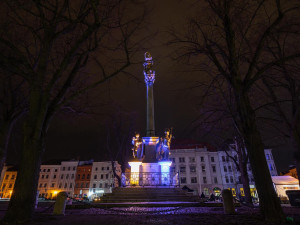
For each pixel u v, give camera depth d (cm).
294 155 899
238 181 5366
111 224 543
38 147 636
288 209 970
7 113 989
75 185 6359
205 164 5653
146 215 736
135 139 1856
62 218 664
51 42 740
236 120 716
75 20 725
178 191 1429
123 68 805
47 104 669
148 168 1744
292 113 880
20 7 700
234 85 696
